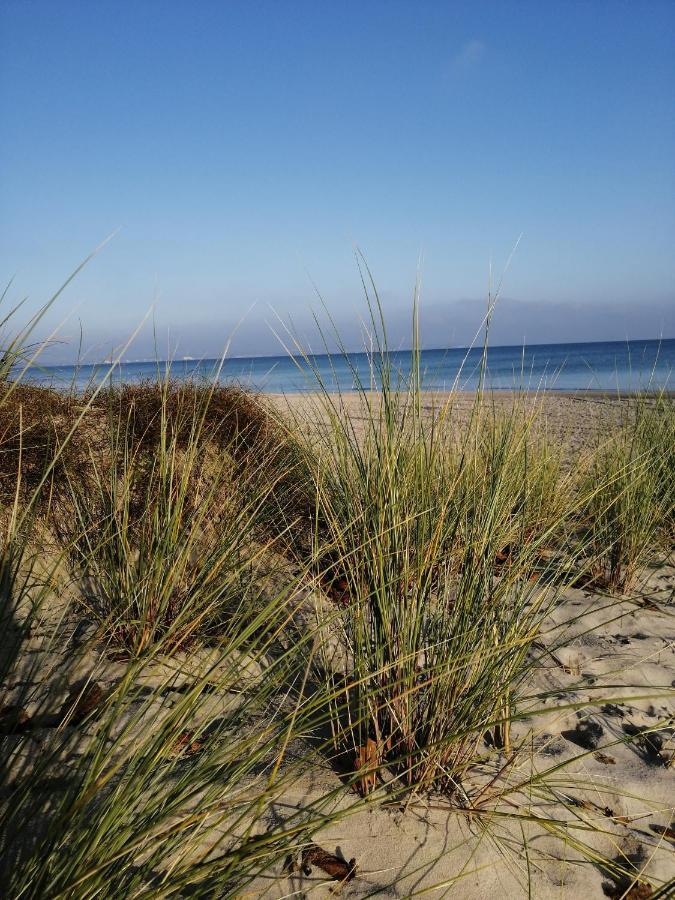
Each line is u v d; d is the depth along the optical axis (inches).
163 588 95.5
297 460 131.9
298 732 58.0
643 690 98.3
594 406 377.7
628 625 122.4
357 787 69.6
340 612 71.8
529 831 67.1
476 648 74.5
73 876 43.2
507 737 76.8
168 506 104.8
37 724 54.7
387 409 86.5
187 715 56.6
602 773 77.9
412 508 85.9
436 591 90.1
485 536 82.2
